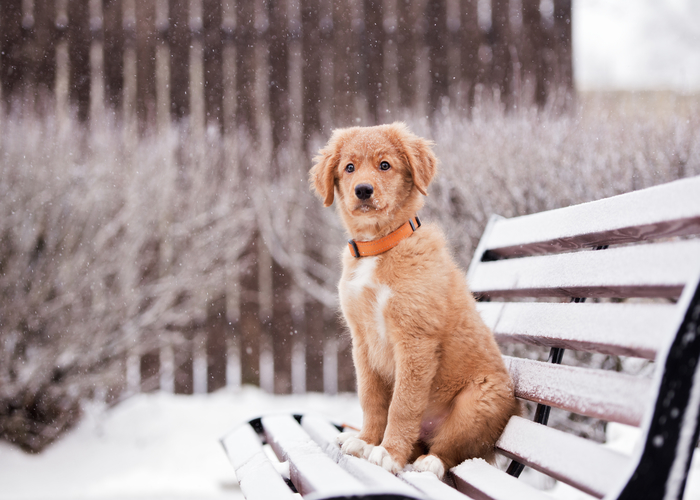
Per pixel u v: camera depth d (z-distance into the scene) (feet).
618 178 14.55
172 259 18.35
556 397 5.88
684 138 15.44
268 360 19.79
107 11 20.59
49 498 12.38
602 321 5.46
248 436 8.39
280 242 20.20
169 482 13.25
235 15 21.24
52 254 15.49
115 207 17.16
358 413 17.04
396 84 21.70
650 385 4.49
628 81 28.73
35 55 20.08
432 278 7.70
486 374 7.44
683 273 4.53
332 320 19.83
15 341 15.01
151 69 20.75
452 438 7.23
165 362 18.78
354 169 8.73
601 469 4.69
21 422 14.83
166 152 18.69
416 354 7.50
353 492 4.12
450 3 21.93
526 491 5.25
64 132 17.34
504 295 8.11
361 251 8.17
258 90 21.20
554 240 6.82
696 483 8.00
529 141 16.05
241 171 20.47
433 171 8.85
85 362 15.58
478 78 21.81
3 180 15.65
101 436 15.71
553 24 21.86
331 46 21.54
